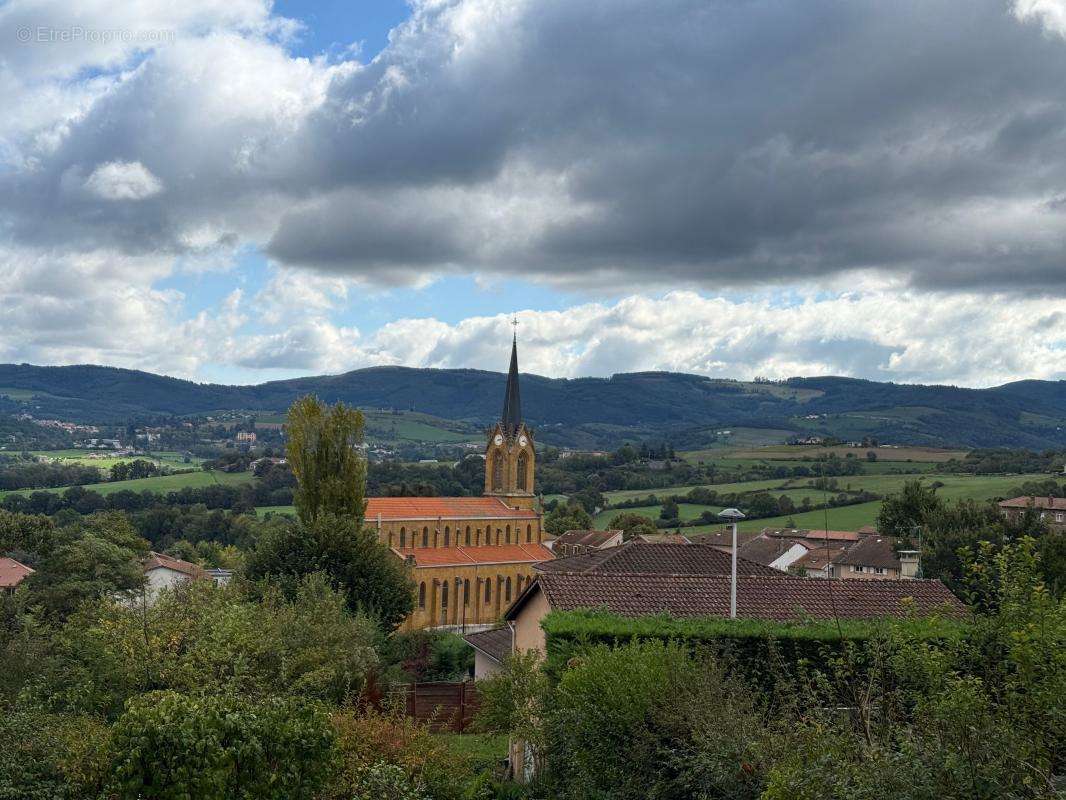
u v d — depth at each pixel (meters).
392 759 26.12
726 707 21.47
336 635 39.19
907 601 20.72
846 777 16.47
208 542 151.12
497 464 121.31
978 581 19.02
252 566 68.06
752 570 51.66
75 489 171.62
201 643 31.22
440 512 110.69
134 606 38.78
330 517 69.81
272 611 38.94
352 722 26.86
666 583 37.66
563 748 27.41
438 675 68.44
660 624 30.78
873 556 105.81
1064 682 15.85
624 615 34.59
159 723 20.38
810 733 18.28
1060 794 14.95
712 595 36.97
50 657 33.78
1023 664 16.58
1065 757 17.16
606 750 23.98
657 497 183.38
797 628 30.00
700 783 21.41
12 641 34.41
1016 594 17.70
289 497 188.38
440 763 26.80
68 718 26.42
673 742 23.14
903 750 16.70
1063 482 149.25
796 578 39.38
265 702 23.09
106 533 75.88
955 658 18.36
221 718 20.92
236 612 33.50
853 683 22.38
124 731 20.53
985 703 16.59
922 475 171.25
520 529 117.81
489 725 34.38
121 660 30.41
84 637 32.59
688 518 163.75
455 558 108.88
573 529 156.00
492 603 110.88
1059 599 18.48
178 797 19.72
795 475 195.62
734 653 28.59
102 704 29.56
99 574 69.38
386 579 69.88
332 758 22.58
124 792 20.02
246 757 20.77
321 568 67.12
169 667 30.36
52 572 69.69
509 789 31.66
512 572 112.31
